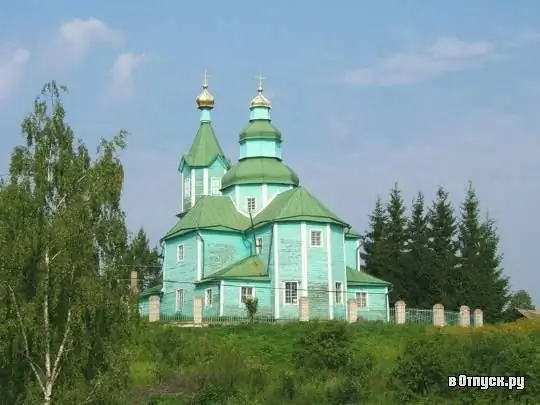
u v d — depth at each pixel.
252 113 75.56
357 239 75.12
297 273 64.94
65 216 34.47
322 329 50.69
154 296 60.06
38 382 33.09
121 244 35.72
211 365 46.84
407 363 44.28
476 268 79.94
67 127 36.91
